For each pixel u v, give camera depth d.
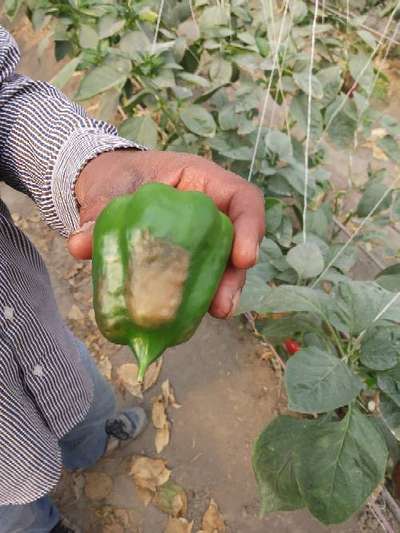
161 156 0.31
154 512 0.74
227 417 0.81
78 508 0.75
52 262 1.01
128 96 0.88
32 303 0.44
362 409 0.59
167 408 0.82
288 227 0.69
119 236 0.26
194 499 0.75
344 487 0.44
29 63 1.40
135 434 0.78
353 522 0.70
